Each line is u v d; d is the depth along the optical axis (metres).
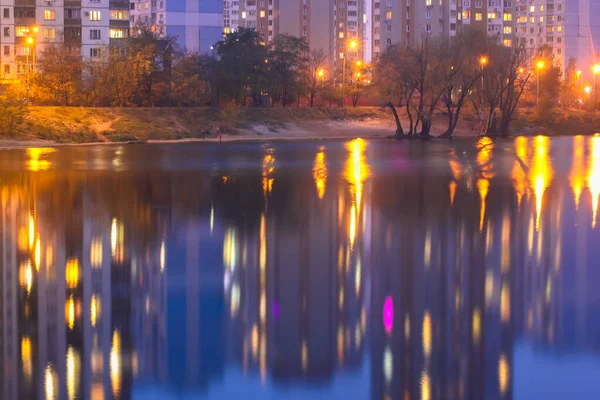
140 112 111.56
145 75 118.81
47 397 15.48
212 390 15.89
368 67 142.62
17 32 147.25
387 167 61.69
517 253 28.03
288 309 21.19
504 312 20.81
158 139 104.81
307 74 150.25
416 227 33.31
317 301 21.98
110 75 113.25
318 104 154.00
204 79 125.38
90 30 150.50
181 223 34.69
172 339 18.77
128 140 101.75
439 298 22.20
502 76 117.38
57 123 100.06
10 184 49.12
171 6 190.25
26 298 22.44
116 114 108.44
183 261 27.08
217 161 68.19
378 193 44.75
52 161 67.75
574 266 25.95
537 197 42.62
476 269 25.64
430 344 18.36
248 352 17.94
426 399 15.35
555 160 68.38
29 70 116.94
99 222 34.91
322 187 47.88
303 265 26.36
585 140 104.00
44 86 111.38
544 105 135.88
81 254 28.20
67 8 149.12
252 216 36.62
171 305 21.67
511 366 16.98
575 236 31.11
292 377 16.50
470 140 104.94
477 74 112.44
